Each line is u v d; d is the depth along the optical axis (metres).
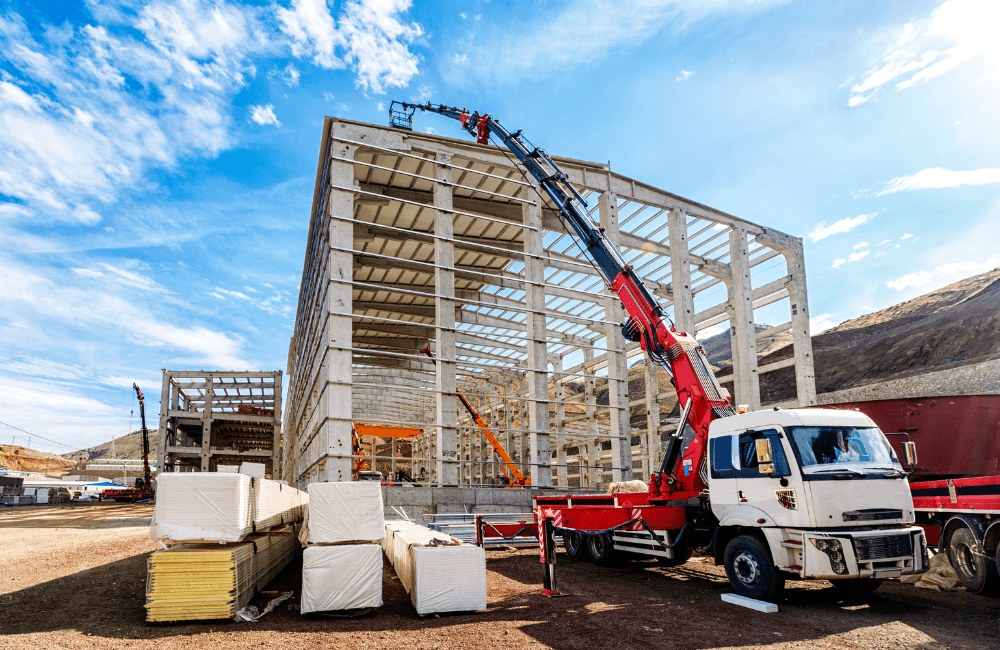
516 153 17.67
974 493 8.73
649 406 31.64
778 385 58.97
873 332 80.25
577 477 47.81
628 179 27.12
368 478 23.55
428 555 7.89
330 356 20.22
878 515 8.05
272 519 9.98
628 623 7.33
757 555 8.50
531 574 11.38
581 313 36.09
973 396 12.87
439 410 22.16
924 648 6.20
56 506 43.84
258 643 6.37
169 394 52.12
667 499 11.48
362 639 6.58
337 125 21.92
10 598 8.57
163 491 7.42
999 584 8.42
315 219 28.31
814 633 6.82
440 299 22.83
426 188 25.88
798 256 30.03
